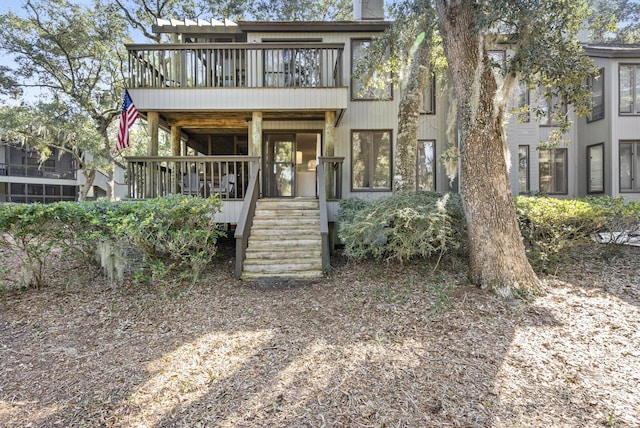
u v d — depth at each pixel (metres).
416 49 8.16
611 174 10.64
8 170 21.17
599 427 2.44
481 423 2.50
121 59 15.54
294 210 7.73
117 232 5.01
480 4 4.89
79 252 5.48
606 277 5.39
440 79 9.80
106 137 17.03
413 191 7.50
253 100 8.37
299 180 10.83
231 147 13.27
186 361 3.37
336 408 2.67
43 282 5.46
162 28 10.42
